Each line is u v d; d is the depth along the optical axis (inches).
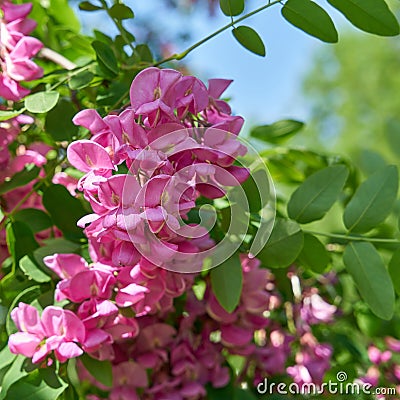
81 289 16.6
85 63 20.6
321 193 18.9
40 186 19.6
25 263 18.0
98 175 15.4
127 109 15.4
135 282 16.6
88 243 18.3
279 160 24.3
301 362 24.1
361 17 17.2
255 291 20.2
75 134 19.0
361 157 24.4
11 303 18.9
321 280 25.0
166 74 15.7
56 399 16.7
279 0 17.5
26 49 18.6
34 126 20.8
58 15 23.5
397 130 25.3
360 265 18.5
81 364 17.7
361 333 25.5
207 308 20.2
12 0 22.5
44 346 16.7
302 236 18.0
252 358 23.5
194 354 20.4
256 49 18.1
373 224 18.7
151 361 19.4
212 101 16.7
